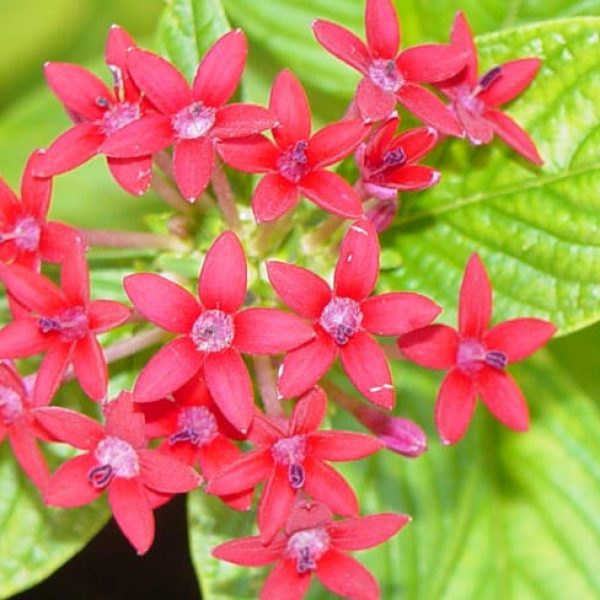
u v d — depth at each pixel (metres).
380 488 0.23
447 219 0.22
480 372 0.20
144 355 0.22
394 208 0.21
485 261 0.22
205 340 0.19
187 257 0.21
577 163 0.22
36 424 0.20
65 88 0.20
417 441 0.20
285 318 0.19
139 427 0.19
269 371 0.20
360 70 0.20
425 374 0.23
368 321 0.20
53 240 0.20
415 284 0.22
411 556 0.23
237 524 0.21
